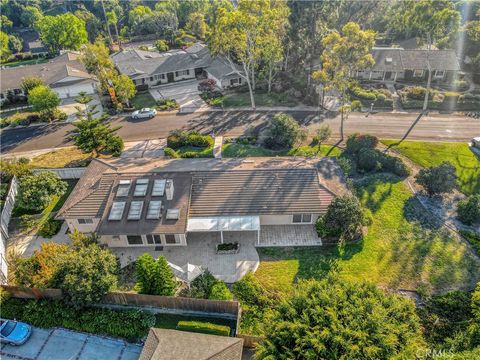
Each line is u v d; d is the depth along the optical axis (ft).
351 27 144.77
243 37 175.22
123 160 141.28
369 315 67.82
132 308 92.12
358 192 133.59
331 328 66.28
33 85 215.31
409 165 147.95
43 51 359.05
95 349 84.02
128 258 107.55
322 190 117.39
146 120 192.75
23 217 122.31
